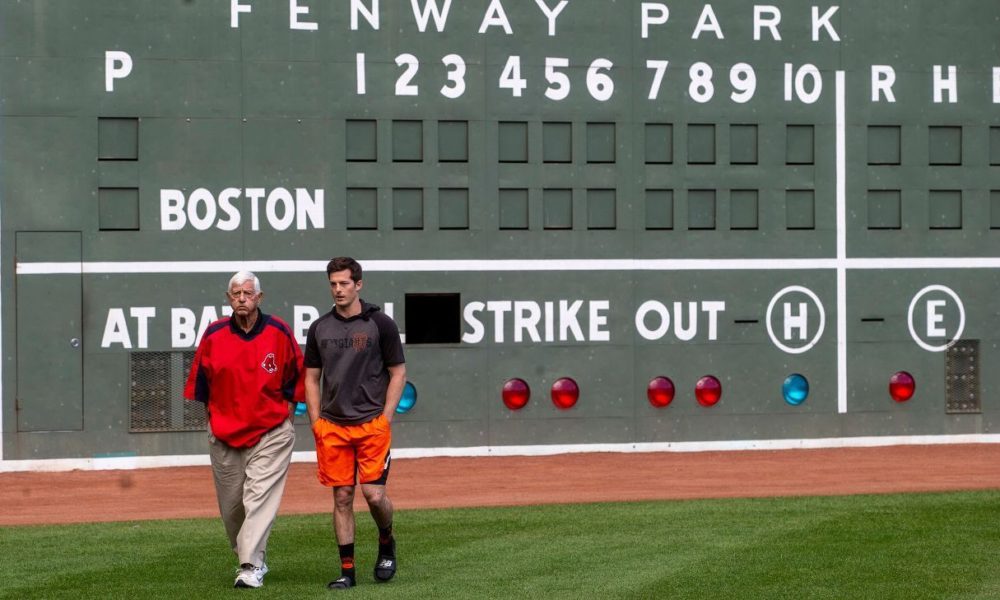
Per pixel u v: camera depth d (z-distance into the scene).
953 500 27.39
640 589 18.05
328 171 34.25
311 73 34.25
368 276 34.31
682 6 35.88
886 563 20.06
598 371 35.34
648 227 35.56
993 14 37.09
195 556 21.25
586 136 35.38
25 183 32.97
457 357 34.75
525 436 35.03
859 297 36.50
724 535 22.91
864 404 36.50
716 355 35.84
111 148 33.41
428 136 34.66
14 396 32.88
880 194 36.62
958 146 36.84
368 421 18.39
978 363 36.88
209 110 33.78
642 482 31.03
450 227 34.72
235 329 18.89
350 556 18.38
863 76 36.59
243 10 33.97
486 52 34.97
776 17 36.28
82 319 33.19
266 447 18.95
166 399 33.62
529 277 35.03
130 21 33.47
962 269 36.75
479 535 23.20
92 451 33.19
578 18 35.41
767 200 36.09
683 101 35.78
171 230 33.53
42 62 33.09
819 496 28.28
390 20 34.59
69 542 22.81
